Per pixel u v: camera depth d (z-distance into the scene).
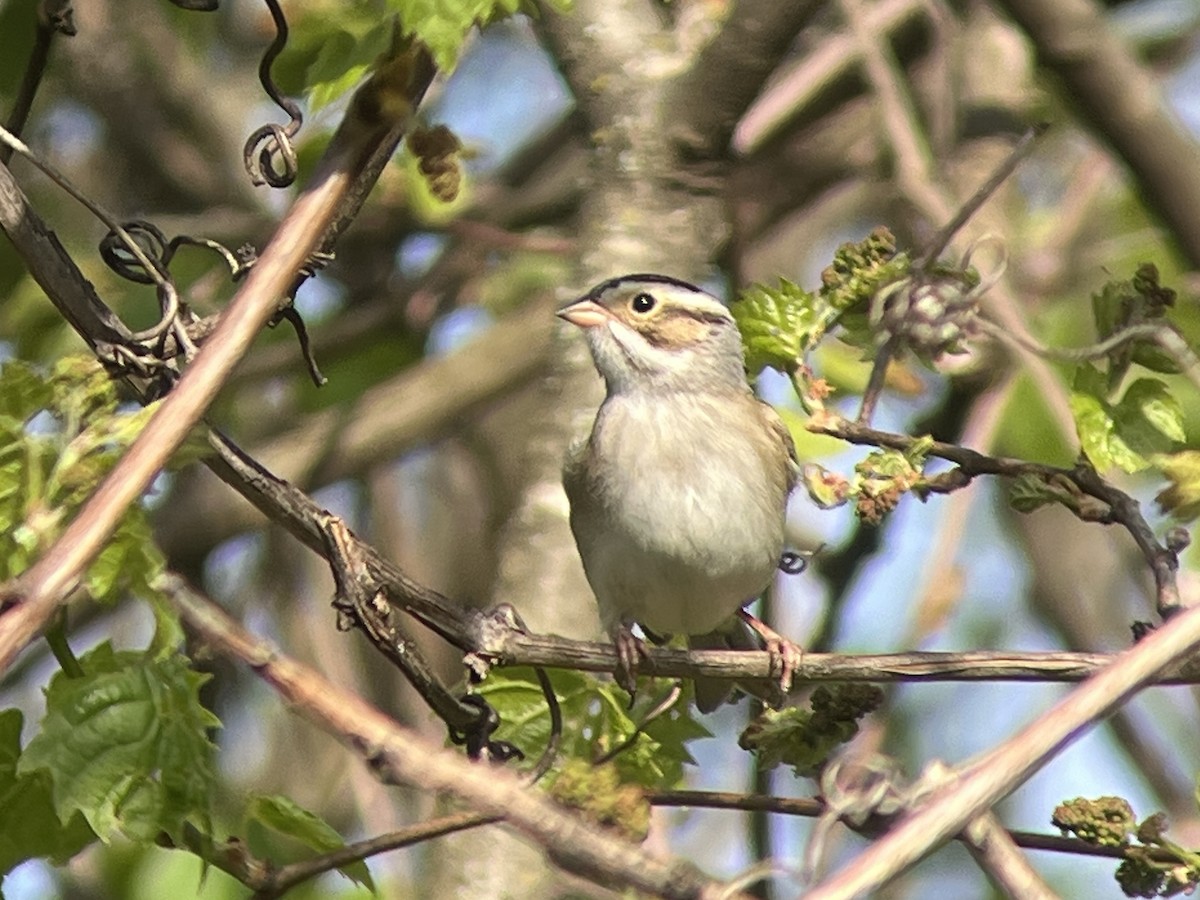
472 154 9.73
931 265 8.23
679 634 9.75
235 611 13.99
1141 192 11.75
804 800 7.41
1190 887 7.21
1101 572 14.65
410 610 7.27
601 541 9.48
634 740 8.03
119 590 6.55
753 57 10.02
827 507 7.96
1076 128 14.52
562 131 15.59
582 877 5.68
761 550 9.48
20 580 5.51
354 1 8.48
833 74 13.32
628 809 6.66
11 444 6.24
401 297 14.87
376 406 14.04
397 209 13.59
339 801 13.38
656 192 10.17
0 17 13.19
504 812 5.66
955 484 7.92
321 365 14.78
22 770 6.47
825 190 15.20
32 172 14.83
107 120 15.26
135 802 6.54
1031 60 14.21
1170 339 7.88
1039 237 14.42
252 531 13.43
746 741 7.60
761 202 15.18
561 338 10.30
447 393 14.09
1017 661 7.37
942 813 5.34
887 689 13.07
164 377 6.95
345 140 6.55
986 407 11.94
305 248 6.37
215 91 15.73
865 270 8.20
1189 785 14.35
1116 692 5.70
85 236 14.82
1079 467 7.87
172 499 13.59
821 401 8.09
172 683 6.65
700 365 9.62
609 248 10.17
